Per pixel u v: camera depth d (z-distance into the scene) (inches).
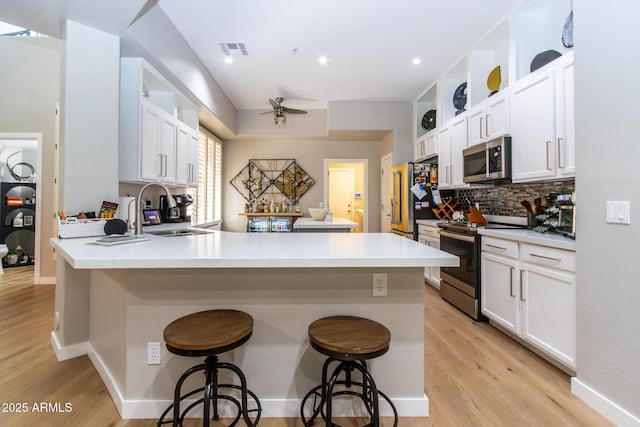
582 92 67.2
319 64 146.2
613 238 60.6
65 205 84.4
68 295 84.8
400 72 155.7
